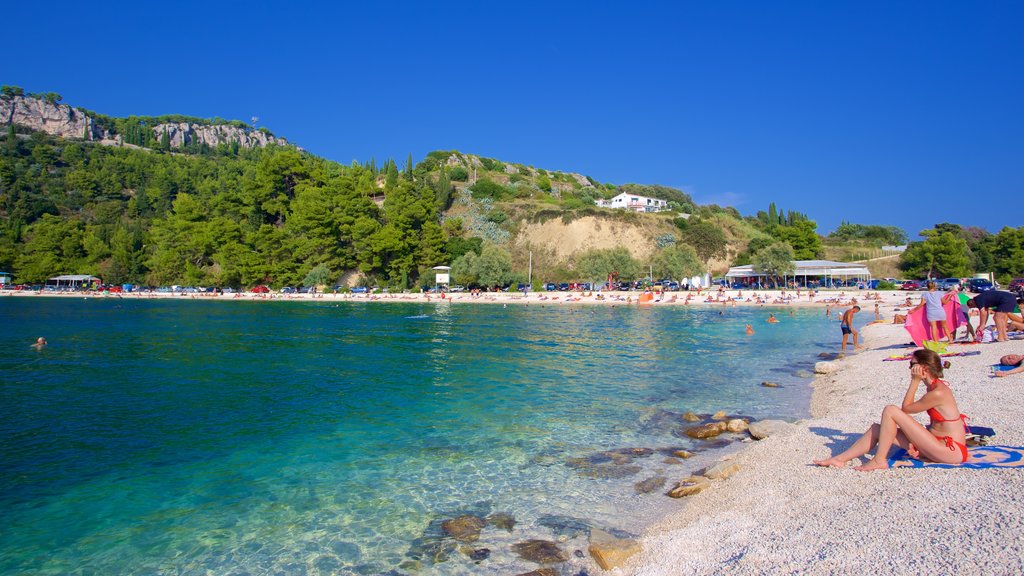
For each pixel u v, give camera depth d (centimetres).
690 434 1387
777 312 5719
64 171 15638
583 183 19825
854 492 804
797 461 1038
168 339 3469
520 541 851
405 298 8356
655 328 4178
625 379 2131
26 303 7600
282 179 11350
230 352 2900
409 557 813
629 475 1125
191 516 958
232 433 1442
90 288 10375
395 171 13912
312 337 3612
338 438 1398
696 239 11412
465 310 6425
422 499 1022
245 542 866
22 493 1057
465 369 2377
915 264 9612
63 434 1434
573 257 11162
